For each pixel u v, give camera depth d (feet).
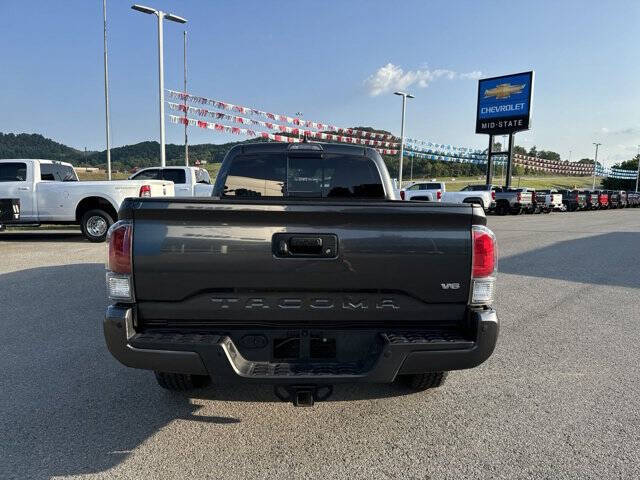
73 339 14.89
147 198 8.16
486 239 8.31
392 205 8.07
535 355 13.96
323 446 8.95
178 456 8.57
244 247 8.05
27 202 36.55
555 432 9.52
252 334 8.45
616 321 17.58
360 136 92.94
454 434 9.43
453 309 8.48
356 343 8.58
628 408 10.61
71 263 28.02
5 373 12.26
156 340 7.98
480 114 121.49
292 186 13.65
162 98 61.57
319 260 8.12
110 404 10.62
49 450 8.73
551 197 101.60
